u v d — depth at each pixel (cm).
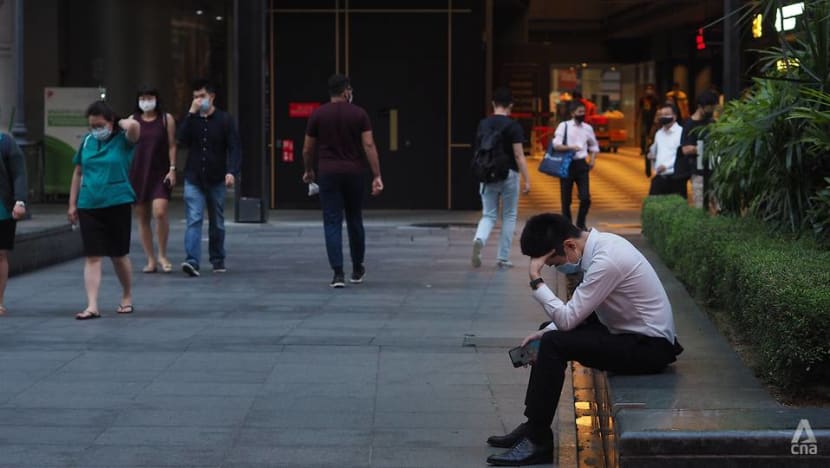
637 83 4994
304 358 942
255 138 2025
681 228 1133
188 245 1414
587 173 1816
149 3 2934
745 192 1104
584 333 670
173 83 3078
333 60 2278
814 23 917
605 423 683
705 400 612
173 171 1441
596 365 670
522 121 4269
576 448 705
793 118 936
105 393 825
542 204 2459
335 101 1317
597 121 4622
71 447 696
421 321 1112
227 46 3281
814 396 647
